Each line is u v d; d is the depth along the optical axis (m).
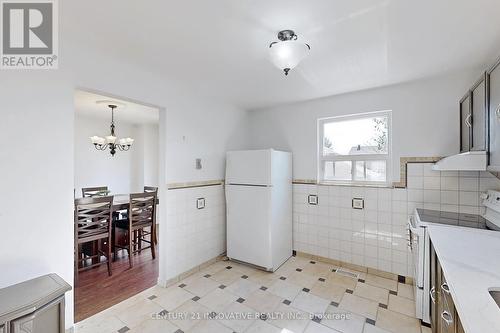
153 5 1.39
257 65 2.21
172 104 2.66
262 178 2.96
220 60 2.12
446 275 1.09
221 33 1.69
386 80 2.55
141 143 5.31
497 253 1.32
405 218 2.65
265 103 3.47
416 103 2.59
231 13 1.46
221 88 2.84
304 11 1.43
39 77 1.66
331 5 1.38
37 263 1.64
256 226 3.00
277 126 3.63
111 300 2.33
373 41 1.78
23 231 1.59
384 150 2.90
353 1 1.35
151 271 3.00
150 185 5.35
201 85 2.74
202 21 1.55
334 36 1.71
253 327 1.94
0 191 1.50
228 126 3.50
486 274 1.08
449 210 2.41
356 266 2.96
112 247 3.41
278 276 2.81
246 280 2.72
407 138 2.64
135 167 5.38
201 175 3.05
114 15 1.49
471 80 2.32
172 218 2.67
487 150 1.65
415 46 1.85
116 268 3.09
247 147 3.88
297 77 2.49
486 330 0.71
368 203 2.87
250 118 3.93
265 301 2.30
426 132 2.54
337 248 3.10
